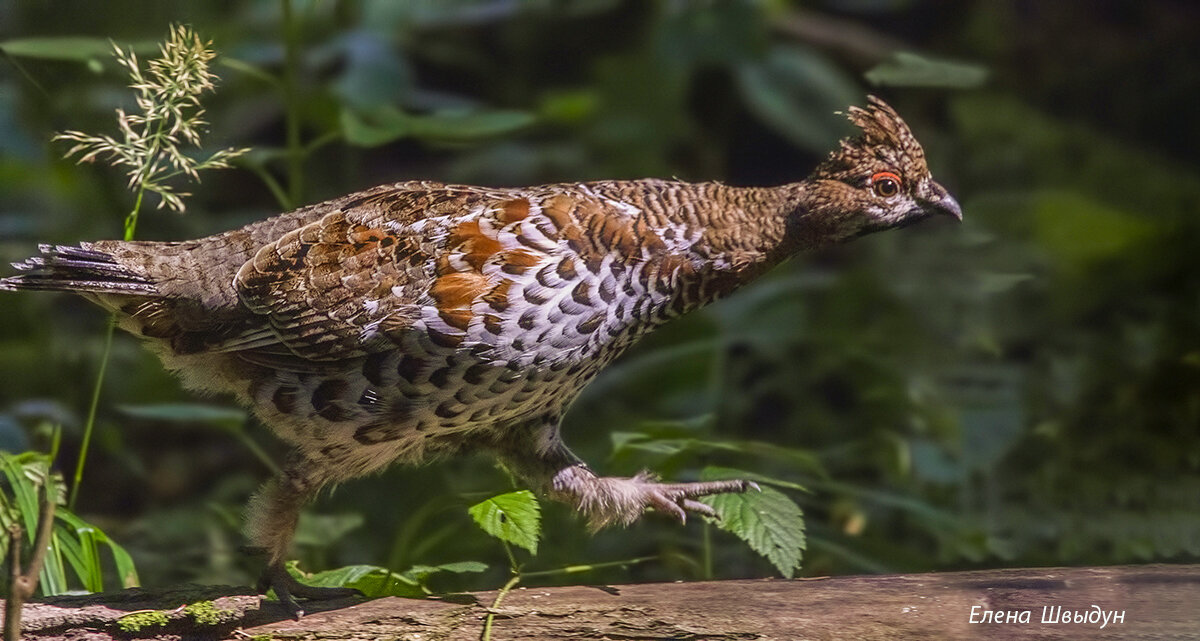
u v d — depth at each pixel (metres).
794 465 9.48
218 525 10.51
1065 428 10.52
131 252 6.42
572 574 9.05
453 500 8.95
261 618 6.17
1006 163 14.73
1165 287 12.62
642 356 11.73
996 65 16.02
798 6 16.56
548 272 6.25
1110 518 9.33
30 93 11.09
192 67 6.87
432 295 6.16
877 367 11.68
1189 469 9.89
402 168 15.57
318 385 6.31
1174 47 15.72
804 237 6.86
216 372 6.64
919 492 10.38
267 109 14.52
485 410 6.40
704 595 6.28
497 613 6.13
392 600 6.31
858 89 15.87
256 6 14.36
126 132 6.85
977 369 11.63
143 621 6.02
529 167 14.77
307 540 9.05
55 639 5.95
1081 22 16.19
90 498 11.72
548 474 6.98
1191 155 15.31
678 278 6.61
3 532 7.01
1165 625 5.89
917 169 6.87
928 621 6.03
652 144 14.84
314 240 6.33
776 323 11.90
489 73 16.52
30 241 12.30
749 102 14.65
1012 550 9.34
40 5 13.13
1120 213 13.06
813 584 6.39
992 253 12.75
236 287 6.32
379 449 6.49
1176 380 10.77
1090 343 11.85
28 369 11.73
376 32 14.95
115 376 11.84
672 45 14.18
